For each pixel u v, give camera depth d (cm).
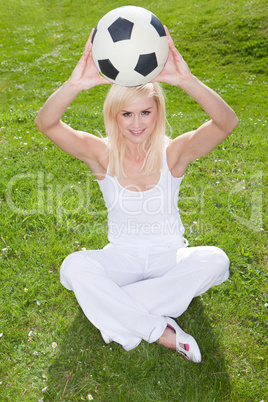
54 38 2297
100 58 243
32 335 329
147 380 293
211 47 1900
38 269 396
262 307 359
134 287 310
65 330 333
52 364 306
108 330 303
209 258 310
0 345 319
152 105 274
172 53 251
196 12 2244
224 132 280
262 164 633
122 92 263
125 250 321
